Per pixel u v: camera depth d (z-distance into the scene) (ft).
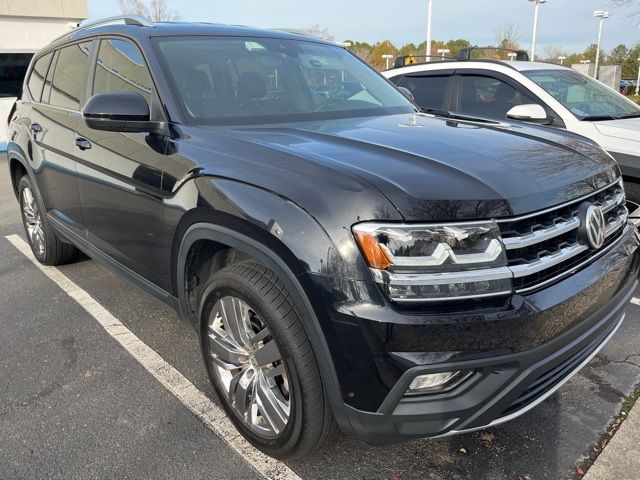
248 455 7.99
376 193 6.11
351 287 5.98
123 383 9.82
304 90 10.77
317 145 7.62
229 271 7.41
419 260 5.90
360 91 11.53
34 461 7.86
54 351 10.94
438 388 6.13
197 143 8.30
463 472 7.68
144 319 12.32
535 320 6.21
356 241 6.00
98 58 11.43
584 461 7.87
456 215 6.03
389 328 5.84
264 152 7.38
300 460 7.89
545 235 6.56
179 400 9.31
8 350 10.99
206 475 7.61
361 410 6.21
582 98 16.78
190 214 7.84
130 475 7.61
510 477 7.59
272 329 6.80
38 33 63.05
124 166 9.50
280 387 7.43
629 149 14.20
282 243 6.45
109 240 10.69
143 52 9.86
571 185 7.17
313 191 6.44
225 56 10.43
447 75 18.95
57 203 13.00
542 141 8.49
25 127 14.26
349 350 6.07
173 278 8.80
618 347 11.02
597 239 7.26
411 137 8.21
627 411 8.98
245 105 9.71
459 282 5.95
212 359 8.34
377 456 7.98
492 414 6.29
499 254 6.13
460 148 7.64
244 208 6.94
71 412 8.99
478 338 5.97
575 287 6.81
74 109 11.98
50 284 14.40
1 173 36.45
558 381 7.22
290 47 11.76
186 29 10.77
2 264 16.17
